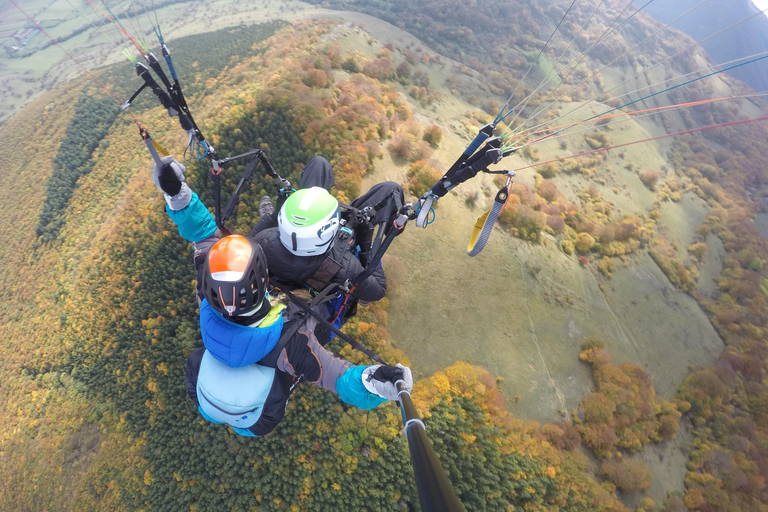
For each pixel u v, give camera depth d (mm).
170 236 87250
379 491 57094
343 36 120188
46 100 155625
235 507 60062
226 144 86438
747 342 88938
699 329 90688
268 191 75812
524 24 168125
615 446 66438
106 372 80938
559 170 108938
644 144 133250
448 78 128875
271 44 139625
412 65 124875
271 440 60500
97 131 135125
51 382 85562
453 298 72125
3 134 147750
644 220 110625
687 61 186375
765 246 112438
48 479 74375
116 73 156250
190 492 63750
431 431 60438
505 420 63031
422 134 92312
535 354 72062
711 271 107375
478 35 165625
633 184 119312
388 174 80312
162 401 73750
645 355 82500
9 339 99188
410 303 69625
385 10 181375
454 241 75938
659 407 71500
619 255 92875
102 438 75312
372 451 58688
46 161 133750
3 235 122625
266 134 85375
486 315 72562
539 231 84188
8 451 80438
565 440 64000
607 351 77562
